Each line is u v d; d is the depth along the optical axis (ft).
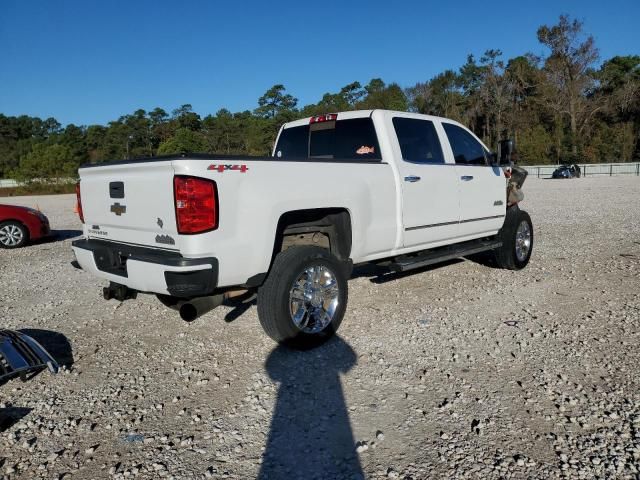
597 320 15.97
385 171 16.57
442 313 17.06
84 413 11.05
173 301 13.41
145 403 11.43
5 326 16.92
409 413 10.63
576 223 38.17
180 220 11.82
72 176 144.15
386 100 201.05
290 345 13.79
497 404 10.89
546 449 9.25
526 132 195.93
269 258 13.12
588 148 185.37
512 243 22.44
